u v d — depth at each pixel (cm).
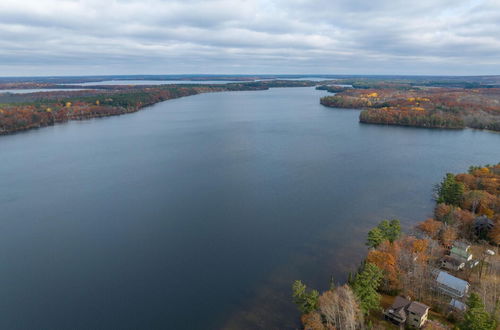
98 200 10988
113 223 9481
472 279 6656
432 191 11619
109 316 6197
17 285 7006
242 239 8662
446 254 7319
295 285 5738
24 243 8500
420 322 5403
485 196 9219
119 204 10688
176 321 6066
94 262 7731
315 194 11444
